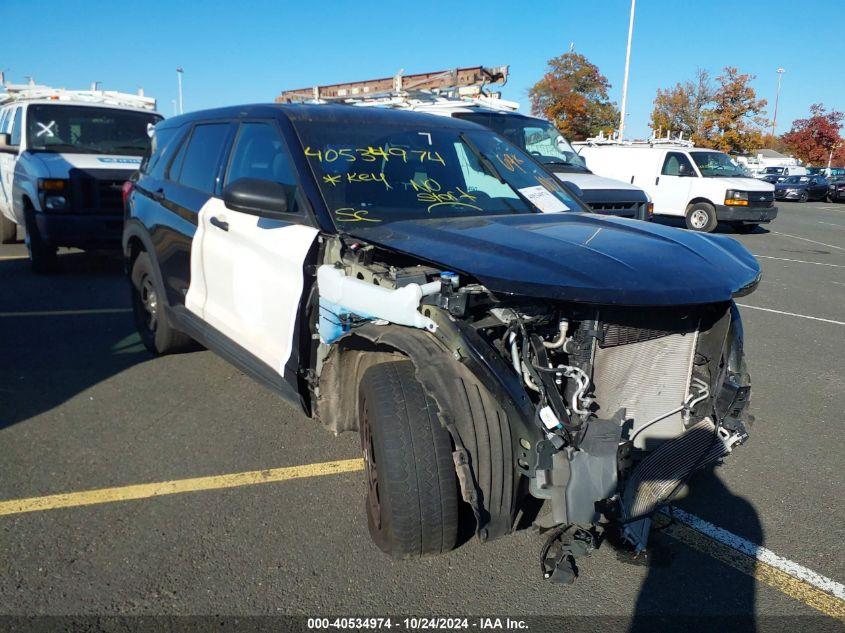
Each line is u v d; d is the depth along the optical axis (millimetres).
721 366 3363
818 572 3246
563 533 2990
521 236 3275
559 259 2947
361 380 3139
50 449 4293
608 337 3080
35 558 3205
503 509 2793
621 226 3625
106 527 3469
